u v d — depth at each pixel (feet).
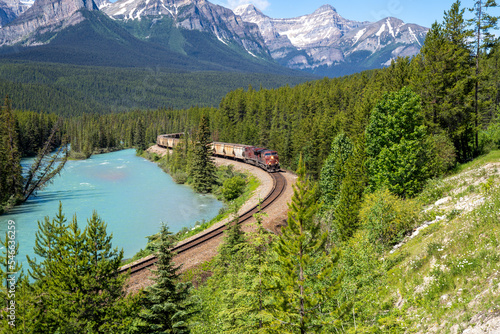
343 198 110.63
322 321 44.78
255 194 194.80
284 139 303.68
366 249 60.03
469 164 105.29
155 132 569.64
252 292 50.01
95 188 252.42
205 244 123.95
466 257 47.42
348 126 230.27
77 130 543.39
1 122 219.41
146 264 107.76
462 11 121.29
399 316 47.44
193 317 68.95
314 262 47.57
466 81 116.47
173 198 225.15
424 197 94.07
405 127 108.99
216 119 474.49
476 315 35.91
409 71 195.00
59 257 59.47
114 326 55.77
